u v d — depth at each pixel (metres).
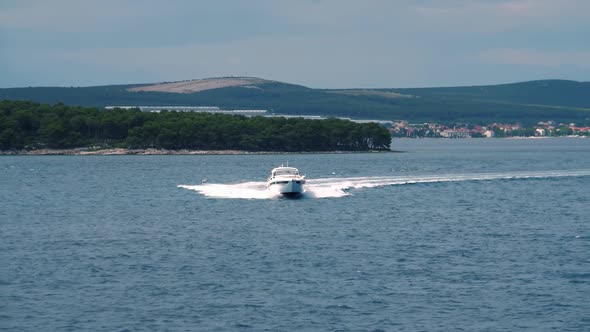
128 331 114.50
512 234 193.75
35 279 142.50
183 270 149.75
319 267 152.38
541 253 166.88
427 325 117.44
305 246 175.25
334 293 132.88
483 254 165.62
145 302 127.75
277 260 159.00
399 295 131.88
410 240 183.88
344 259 160.00
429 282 140.38
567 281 141.12
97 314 121.75
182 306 125.75
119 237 189.12
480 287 136.88
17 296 131.12
